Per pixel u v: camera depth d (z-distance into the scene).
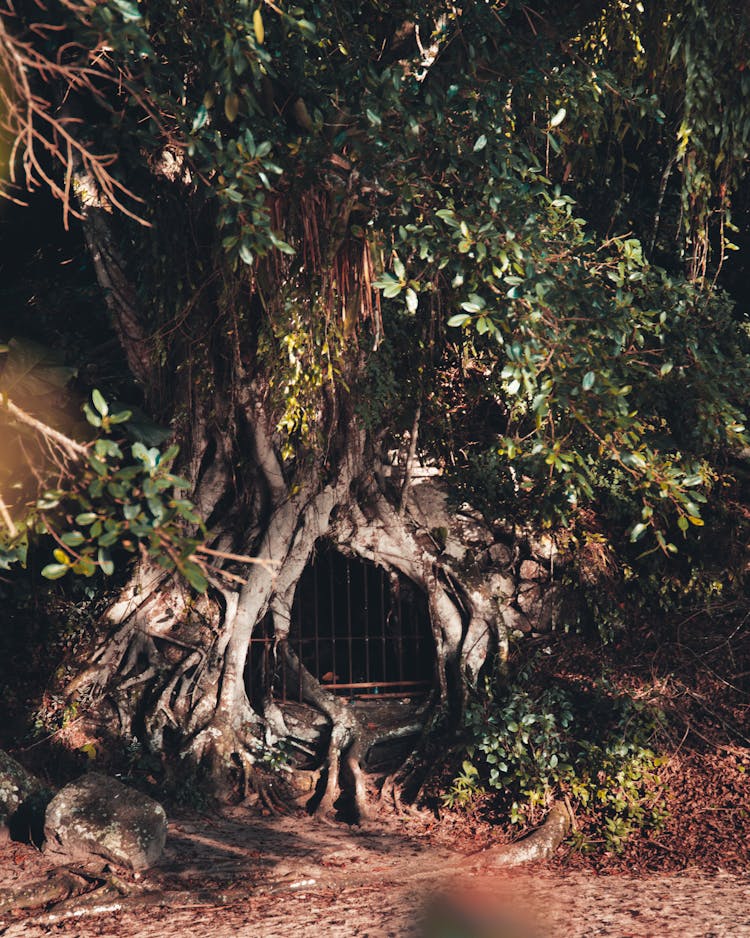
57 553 3.54
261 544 11.01
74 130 9.03
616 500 12.13
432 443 12.18
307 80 6.64
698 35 7.77
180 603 10.96
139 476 7.21
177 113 6.02
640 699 10.78
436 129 6.75
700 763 10.08
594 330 6.59
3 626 10.98
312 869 8.16
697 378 7.25
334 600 12.93
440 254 6.64
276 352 9.78
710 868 8.21
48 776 10.06
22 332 12.19
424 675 12.08
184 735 10.51
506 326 6.32
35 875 7.78
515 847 8.68
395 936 6.64
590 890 7.68
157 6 5.98
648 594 12.09
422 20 7.80
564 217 7.52
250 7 4.96
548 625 11.98
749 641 11.52
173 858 8.39
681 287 7.60
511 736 10.30
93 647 10.88
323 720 11.15
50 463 6.51
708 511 12.27
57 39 7.06
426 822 9.70
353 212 7.89
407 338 11.27
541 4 8.15
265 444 10.80
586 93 8.15
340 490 11.10
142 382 10.60
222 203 5.66
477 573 11.80
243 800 10.16
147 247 9.77
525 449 6.92
